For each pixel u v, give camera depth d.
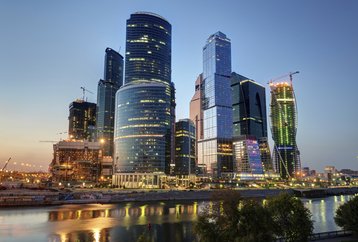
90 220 147.12
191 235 112.00
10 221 142.75
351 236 82.06
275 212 68.88
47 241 102.06
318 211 192.00
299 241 68.75
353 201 84.62
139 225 133.00
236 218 60.50
